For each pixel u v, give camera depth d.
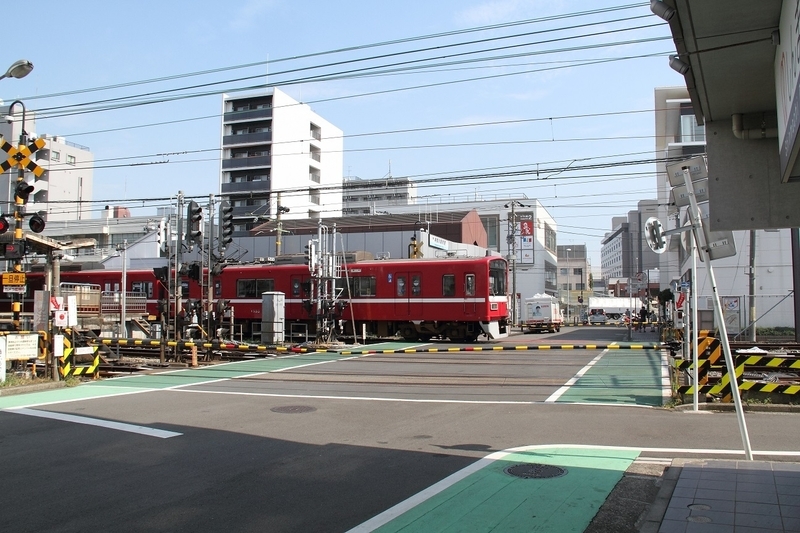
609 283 106.69
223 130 76.12
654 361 20.47
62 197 72.81
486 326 28.44
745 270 37.44
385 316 29.83
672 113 52.34
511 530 5.47
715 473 6.73
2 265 32.34
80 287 25.20
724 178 8.22
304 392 13.95
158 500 6.42
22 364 16.11
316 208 78.12
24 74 16.03
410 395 13.45
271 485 6.92
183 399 12.94
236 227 73.75
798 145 5.07
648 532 5.10
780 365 11.47
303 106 78.50
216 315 23.72
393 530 5.50
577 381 15.48
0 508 6.18
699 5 5.89
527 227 68.88
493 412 11.29
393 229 45.75
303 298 31.31
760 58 6.82
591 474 7.22
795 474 6.68
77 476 7.30
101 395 13.50
